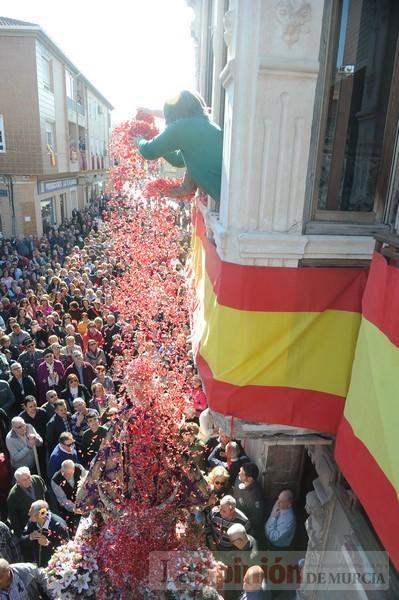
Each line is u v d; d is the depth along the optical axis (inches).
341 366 105.7
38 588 136.2
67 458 189.6
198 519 146.6
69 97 1063.6
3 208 850.1
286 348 104.6
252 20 91.3
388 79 100.3
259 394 107.5
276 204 100.6
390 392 81.4
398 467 76.9
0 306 360.8
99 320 313.7
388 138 102.2
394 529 77.7
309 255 101.6
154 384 123.6
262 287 102.4
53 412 225.3
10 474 208.1
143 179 229.9
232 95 98.1
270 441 112.3
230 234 102.7
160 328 250.5
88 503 122.7
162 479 119.6
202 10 195.8
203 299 150.8
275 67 92.2
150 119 155.7
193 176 126.2
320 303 103.6
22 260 565.0
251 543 160.1
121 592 117.1
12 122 816.9
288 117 96.0
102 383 252.2
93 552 123.9
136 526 115.5
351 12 94.6
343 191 104.4
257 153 97.7
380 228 105.0
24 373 261.1
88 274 477.1
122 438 118.8
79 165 1183.6
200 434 166.4
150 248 342.0
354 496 118.0
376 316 87.6
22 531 169.2
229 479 196.9
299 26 90.9
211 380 110.0
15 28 772.0
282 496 175.0
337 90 98.9
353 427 96.0
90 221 1001.5
